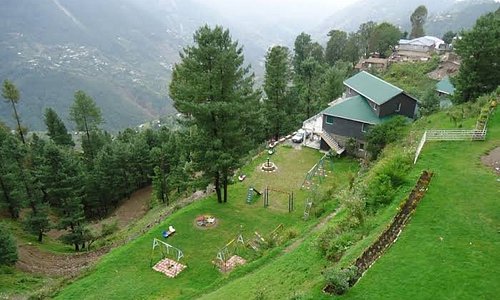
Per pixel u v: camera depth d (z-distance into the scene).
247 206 35.19
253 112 35.78
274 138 59.25
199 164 33.47
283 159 45.66
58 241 42.19
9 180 41.56
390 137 39.88
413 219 20.45
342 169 42.69
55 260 34.56
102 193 57.72
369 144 41.34
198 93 31.42
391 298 15.04
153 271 26.64
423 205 21.62
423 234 19.09
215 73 30.83
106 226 44.81
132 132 81.94
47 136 77.19
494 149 28.52
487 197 22.19
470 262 16.95
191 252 28.64
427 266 16.78
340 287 15.47
